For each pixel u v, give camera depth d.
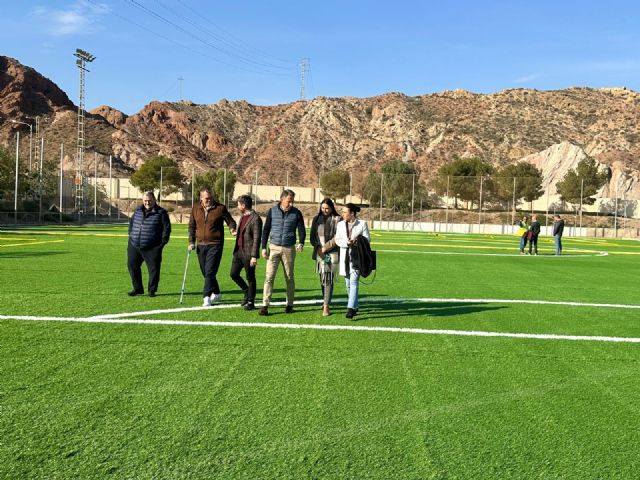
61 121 136.25
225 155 154.25
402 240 34.34
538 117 139.50
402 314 8.45
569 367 5.68
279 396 4.59
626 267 18.89
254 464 3.43
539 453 3.67
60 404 4.30
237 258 8.74
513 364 5.74
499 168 97.06
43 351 5.77
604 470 3.46
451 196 67.62
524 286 12.62
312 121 151.62
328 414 4.23
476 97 157.62
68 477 3.22
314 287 11.49
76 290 10.02
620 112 138.12
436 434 3.92
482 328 7.52
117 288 10.41
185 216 59.28
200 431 3.87
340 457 3.54
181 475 3.27
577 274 15.92
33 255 17.02
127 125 155.38
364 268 7.92
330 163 137.75
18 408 4.20
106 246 21.25
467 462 3.52
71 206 61.22
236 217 61.53
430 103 156.75
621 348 6.55
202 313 8.11
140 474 3.27
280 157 141.38
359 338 6.71
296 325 7.39
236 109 175.62
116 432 3.82
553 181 95.06
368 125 150.25
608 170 94.44
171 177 79.25
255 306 8.86
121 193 83.06
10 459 3.41
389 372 5.33
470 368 5.55
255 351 5.98
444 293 11.02
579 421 4.23
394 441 3.79
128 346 6.06
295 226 8.17
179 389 4.70
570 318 8.51
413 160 129.38
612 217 64.31
